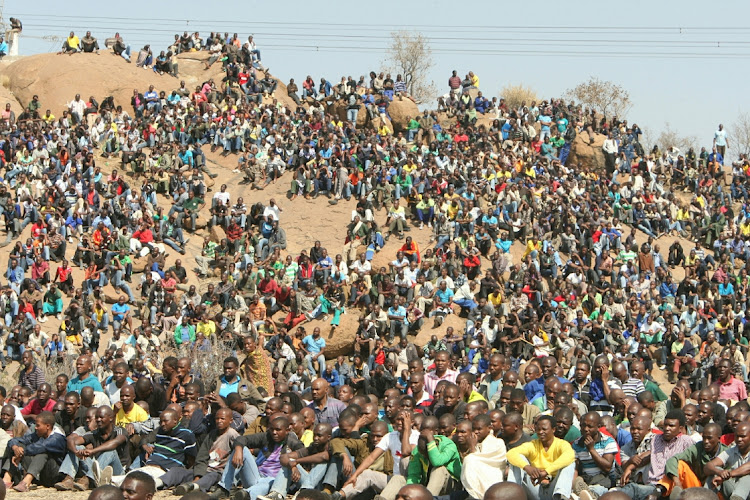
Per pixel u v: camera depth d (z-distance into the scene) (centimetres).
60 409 4272
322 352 8600
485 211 11156
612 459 3622
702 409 3984
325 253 9825
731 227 11938
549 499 3338
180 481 3884
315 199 11519
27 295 8638
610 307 9400
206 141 12606
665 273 10319
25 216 9719
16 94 13588
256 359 5744
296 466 3653
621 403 4297
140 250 9750
